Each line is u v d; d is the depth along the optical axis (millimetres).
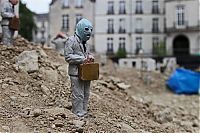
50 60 12656
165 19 43812
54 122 7930
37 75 10609
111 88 13391
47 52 13883
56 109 8500
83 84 8555
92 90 11695
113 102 11477
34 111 8180
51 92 9891
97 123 8664
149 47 34781
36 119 7965
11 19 12148
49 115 8211
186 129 11938
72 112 8602
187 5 46062
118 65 30812
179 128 11750
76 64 8391
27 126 7586
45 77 10719
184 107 18938
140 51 32156
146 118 11398
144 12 32094
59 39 18094
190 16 46469
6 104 8586
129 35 30984
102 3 25891
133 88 23562
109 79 15727
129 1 28719
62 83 10727
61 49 17594
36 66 10875
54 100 9406
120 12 28000
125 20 29203
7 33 12195
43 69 11094
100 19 26625
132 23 30516
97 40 28891
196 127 13109
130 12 29547
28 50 12125
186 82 26938
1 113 8016
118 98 12500
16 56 11359
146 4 31984
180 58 40906
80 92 8508
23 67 10734
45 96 9586
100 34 28438
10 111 8219
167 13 44531
